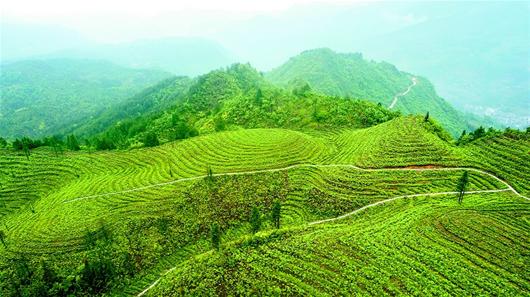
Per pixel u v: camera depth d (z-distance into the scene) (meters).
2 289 59.78
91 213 76.69
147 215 74.00
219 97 181.38
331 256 49.25
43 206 84.62
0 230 76.12
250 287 45.09
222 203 76.19
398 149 83.12
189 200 77.44
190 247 67.25
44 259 64.75
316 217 69.06
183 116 161.75
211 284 46.47
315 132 117.19
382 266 46.88
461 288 43.19
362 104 127.94
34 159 106.44
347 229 57.09
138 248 67.06
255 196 77.62
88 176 97.62
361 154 86.81
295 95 150.00
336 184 76.94
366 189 73.56
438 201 65.62
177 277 50.44
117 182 90.44
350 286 44.09
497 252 49.31
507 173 72.62
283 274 46.59
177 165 94.75
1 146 114.06
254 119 135.25
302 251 50.62
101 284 60.00
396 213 63.03
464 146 85.62
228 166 89.19
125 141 135.38
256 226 67.50
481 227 54.47
